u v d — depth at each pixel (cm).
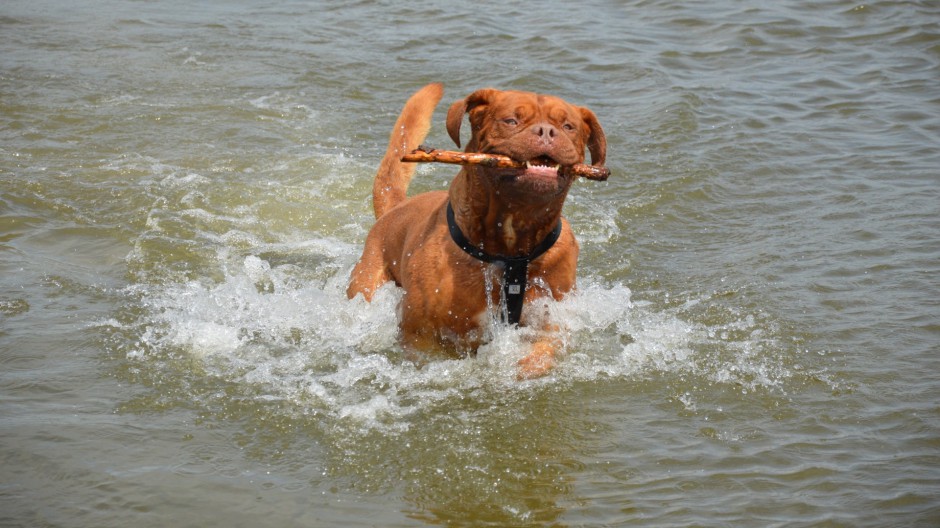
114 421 679
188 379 745
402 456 659
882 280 923
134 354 776
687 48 1725
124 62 1576
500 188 708
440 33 1772
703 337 833
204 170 1184
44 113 1335
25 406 690
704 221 1088
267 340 820
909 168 1214
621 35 1781
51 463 622
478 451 668
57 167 1168
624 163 1232
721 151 1267
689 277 952
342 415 707
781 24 1838
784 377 766
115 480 610
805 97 1487
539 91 1475
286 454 655
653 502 607
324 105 1411
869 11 1898
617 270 969
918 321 842
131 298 875
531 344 800
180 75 1520
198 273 939
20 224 1013
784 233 1044
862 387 746
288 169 1197
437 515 594
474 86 1493
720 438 684
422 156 686
